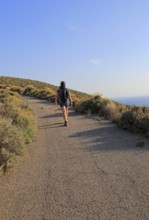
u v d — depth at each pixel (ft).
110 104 40.01
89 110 40.24
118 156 18.76
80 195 13.01
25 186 14.30
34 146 22.20
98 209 11.64
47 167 17.03
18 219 11.16
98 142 22.75
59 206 12.05
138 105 31.94
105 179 14.80
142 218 10.77
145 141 22.45
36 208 11.98
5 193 13.58
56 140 24.07
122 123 28.12
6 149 16.49
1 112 28.81
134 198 12.47
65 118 30.83
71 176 15.43
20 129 22.27
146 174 15.25
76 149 20.93
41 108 50.39
